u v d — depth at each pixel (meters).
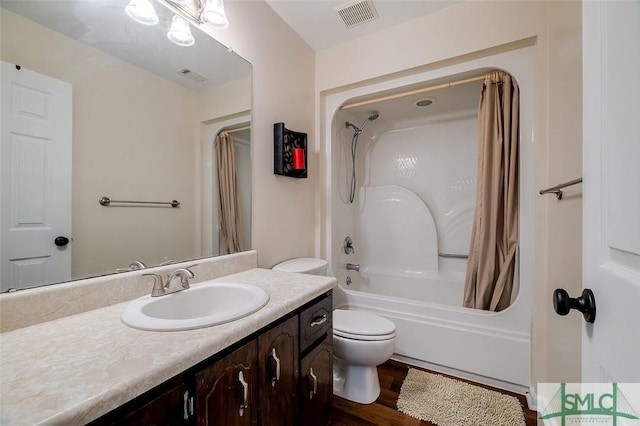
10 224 0.78
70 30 0.90
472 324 1.71
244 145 1.56
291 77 1.93
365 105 2.42
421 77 1.91
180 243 1.25
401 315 1.93
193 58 1.29
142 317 0.80
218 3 1.20
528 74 1.58
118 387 0.50
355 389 1.52
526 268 1.58
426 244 2.79
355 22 1.87
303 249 2.08
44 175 0.85
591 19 0.55
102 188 0.99
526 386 1.56
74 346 0.65
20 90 0.80
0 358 0.60
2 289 0.76
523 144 1.59
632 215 0.40
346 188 2.79
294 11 1.76
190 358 0.63
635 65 0.40
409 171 2.99
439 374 1.76
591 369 0.52
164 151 1.19
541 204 1.49
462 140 2.74
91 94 0.96
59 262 0.87
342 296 2.18
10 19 0.78
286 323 1.00
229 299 1.14
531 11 1.51
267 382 0.91
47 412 0.44
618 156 0.44
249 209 1.60
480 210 1.84
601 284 0.49
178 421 0.63
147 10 1.10
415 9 1.74
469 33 1.66
